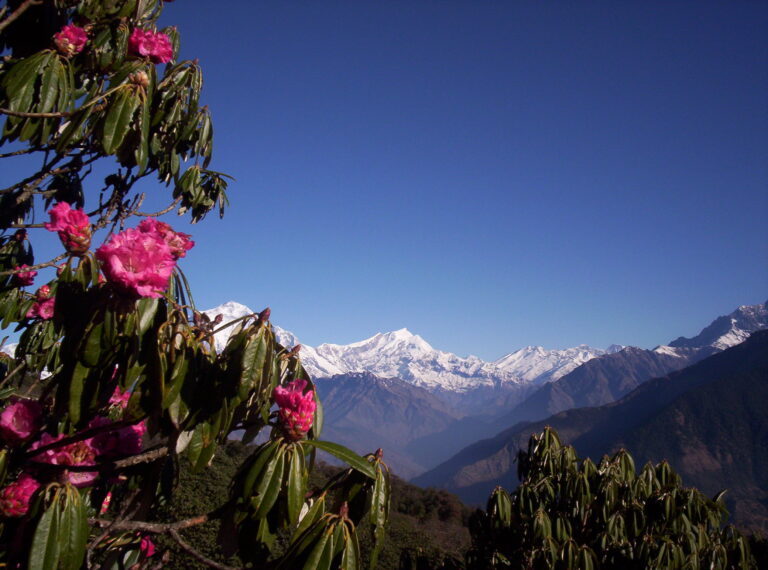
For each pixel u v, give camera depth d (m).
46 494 2.17
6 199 3.49
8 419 2.27
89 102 3.04
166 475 3.26
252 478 2.32
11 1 3.52
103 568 3.03
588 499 7.62
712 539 7.36
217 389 2.42
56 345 3.74
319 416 2.66
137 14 3.67
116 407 3.47
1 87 3.11
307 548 2.31
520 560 7.45
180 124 4.09
